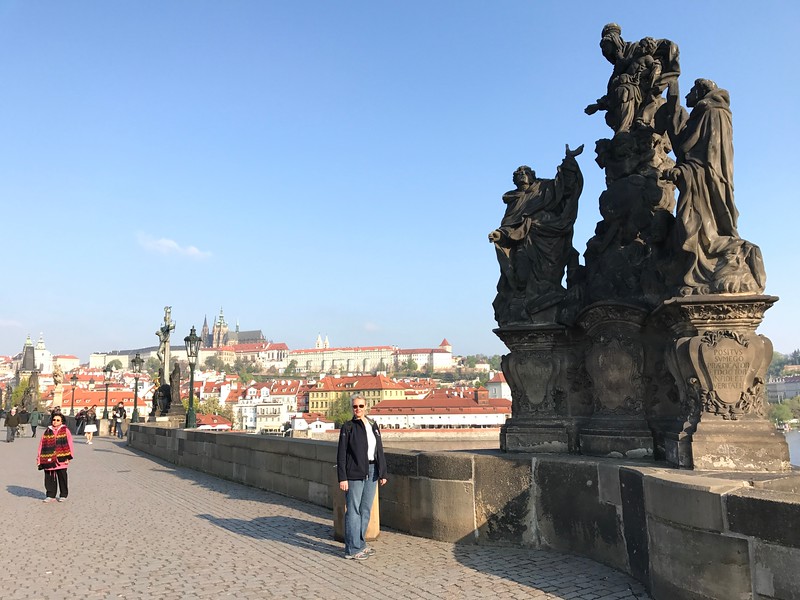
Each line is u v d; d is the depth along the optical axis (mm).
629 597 5863
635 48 9516
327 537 8945
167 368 39281
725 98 7527
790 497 4535
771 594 4434
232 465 16859
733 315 6918
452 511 8320
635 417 8016
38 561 7781
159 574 7043
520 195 9828
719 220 7324
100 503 12828
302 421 121062
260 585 6520
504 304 9562
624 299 8188
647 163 8938
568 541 7441
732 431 6711
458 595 6051
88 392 137625
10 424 35344
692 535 5102
